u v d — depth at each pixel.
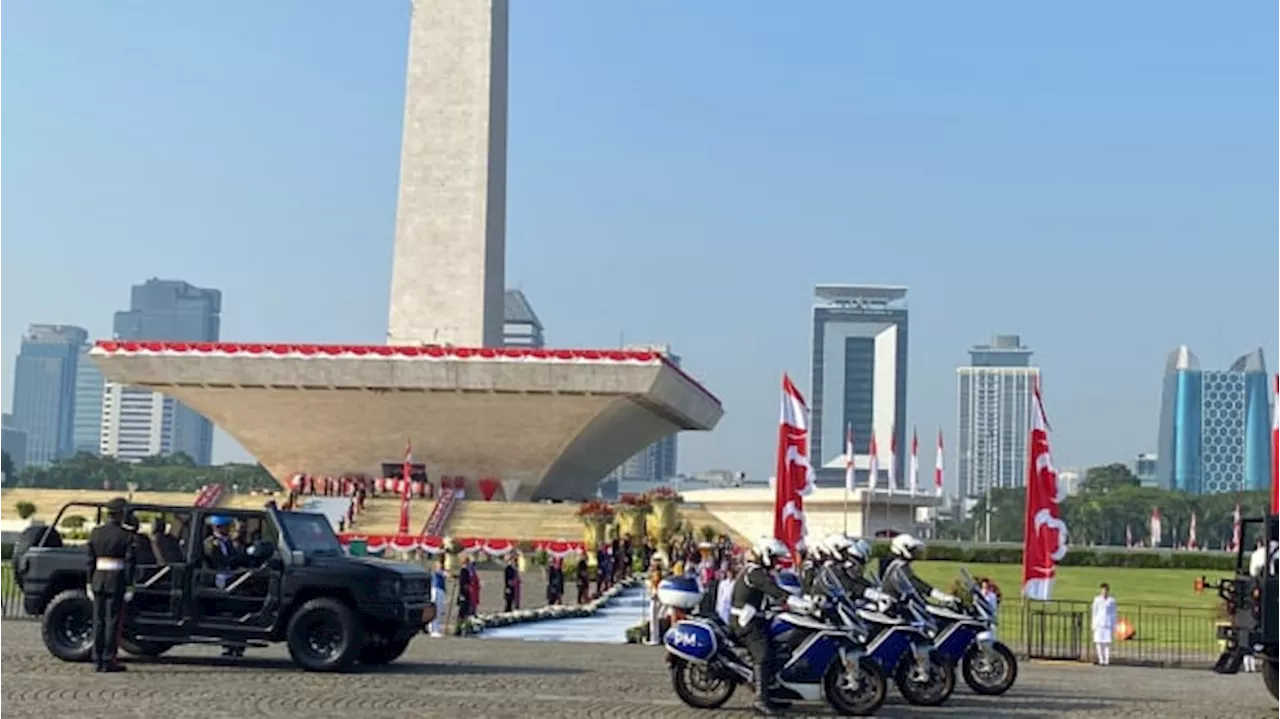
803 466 39.22
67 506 25.98
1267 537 22.81
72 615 25.14
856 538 23.83
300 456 93.06
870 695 21.19
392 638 26.34
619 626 42.62
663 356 84.12
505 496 92.62
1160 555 95.81
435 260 84.81
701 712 20.89
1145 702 24.69
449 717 19.28
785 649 21.09
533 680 24.61
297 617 24.58
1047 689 27.00
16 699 20.09
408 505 79.56
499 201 87.88
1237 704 24.72
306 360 85.25
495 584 61.31
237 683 22.53
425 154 85.00
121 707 19.44
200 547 24.92
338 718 18.89
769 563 20.70
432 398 87.06
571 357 83.94
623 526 73.38
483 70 84.69
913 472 107.50
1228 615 24.88
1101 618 37.59
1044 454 37.34
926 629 22.98
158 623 24.70
